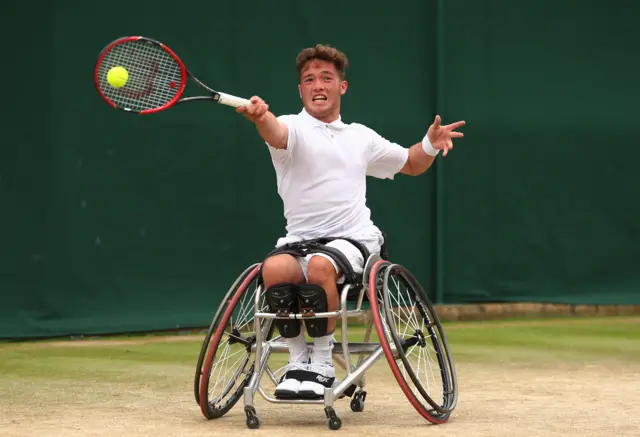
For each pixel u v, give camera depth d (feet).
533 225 63.36
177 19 54.95
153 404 30.22
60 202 52.01
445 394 28.37
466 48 61.93
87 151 52.70
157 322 53.98
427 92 61.11
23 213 51.19
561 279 63.98
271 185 57.36
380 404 30.40
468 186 62.03
